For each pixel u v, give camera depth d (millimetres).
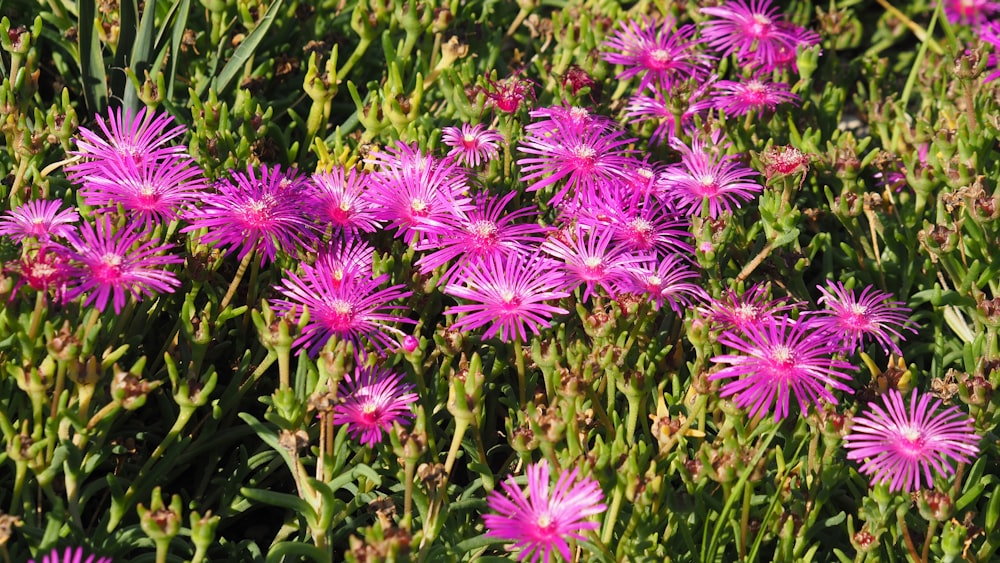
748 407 854
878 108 1078
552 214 957
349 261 875
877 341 954
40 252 804
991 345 918
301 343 892
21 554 825
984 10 1188
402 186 902
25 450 797
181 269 894
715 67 1134
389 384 847
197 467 885
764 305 889
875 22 1259
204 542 787
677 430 853
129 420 878
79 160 921
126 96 971
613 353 846
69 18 1035
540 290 863
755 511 870
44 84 1059
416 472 845
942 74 1105
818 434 857
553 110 957
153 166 872
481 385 821
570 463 831
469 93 959
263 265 935
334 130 1056
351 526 849
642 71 1036
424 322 906
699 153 951
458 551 833
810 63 1065
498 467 908
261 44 1055
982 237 952
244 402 899
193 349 844
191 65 1033
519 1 1061
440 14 998
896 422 830
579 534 836
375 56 1092
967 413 893
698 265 917
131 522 853
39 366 843
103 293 809
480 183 942
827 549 884
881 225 987
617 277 873
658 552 844
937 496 829
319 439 867
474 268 870
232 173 880
